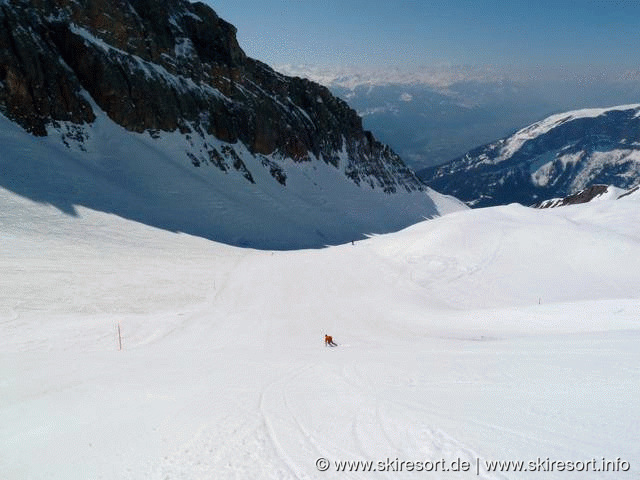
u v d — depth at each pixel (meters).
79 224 46.88
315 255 51.94
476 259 43.38
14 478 7.99
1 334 22.62
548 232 45.84
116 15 79.19
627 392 8.97
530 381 10.72
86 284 33.16
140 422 10.40
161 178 70.00
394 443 7.95
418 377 12.50
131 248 45.44
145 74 80.12
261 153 100.62
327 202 104.50
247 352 20.31
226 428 9.52
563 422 7.84
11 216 42.78
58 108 65.75
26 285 30.91
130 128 75.44
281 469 7.48
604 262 40.19
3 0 65.56
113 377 15.09
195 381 14.16
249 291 36.84
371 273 42.97
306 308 32.34
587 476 6.00
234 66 101.62
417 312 31.44
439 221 55.09
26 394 13.34
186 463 8.02
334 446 8.15
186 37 93.00
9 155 53.28
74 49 72.19
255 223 73.44
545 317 26.03
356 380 12.92
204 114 89.06
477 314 29.41
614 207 66.81
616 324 22.31
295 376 14.28
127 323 26.23
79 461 8.48
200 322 28.05
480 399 9.71
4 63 60.41
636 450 6.54
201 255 48.22
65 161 59.62
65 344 21.69
